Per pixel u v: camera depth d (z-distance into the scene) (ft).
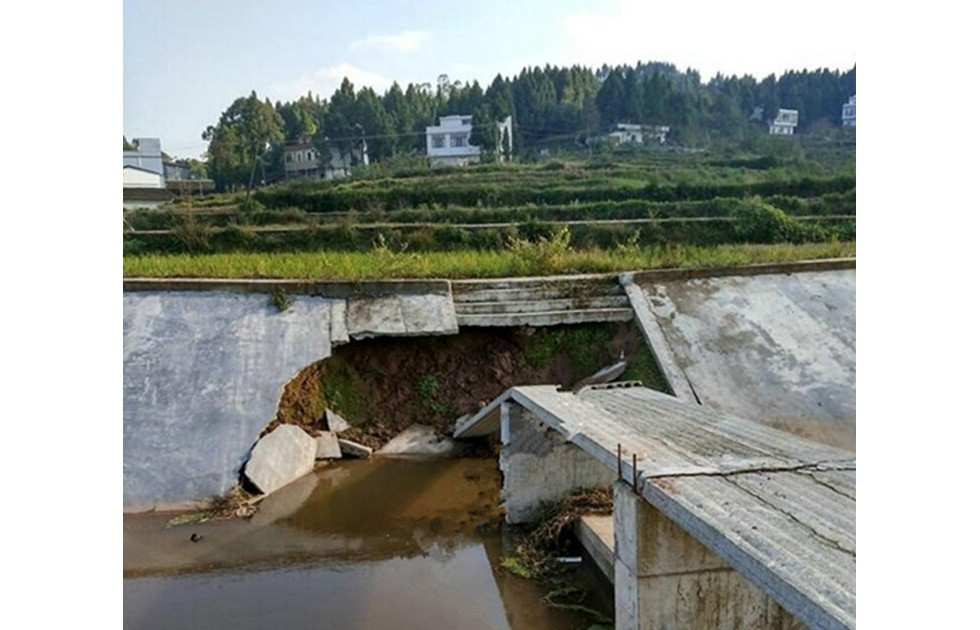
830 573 10.22
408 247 69.51
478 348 41.73
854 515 12.67
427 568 26.35
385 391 40.29
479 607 23.36
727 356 39.24
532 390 28.25
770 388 37.35
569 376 41.16
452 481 34.94
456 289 43.27
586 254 50.21
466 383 40.78
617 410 23.93
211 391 36.11
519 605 23.45
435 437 38.91
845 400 36.50
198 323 39.86
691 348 39.63
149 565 26.61
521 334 41.91
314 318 40.42
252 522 30.37
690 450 17.69
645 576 16.44
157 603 23.84
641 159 128.88
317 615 22.97
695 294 43.75
